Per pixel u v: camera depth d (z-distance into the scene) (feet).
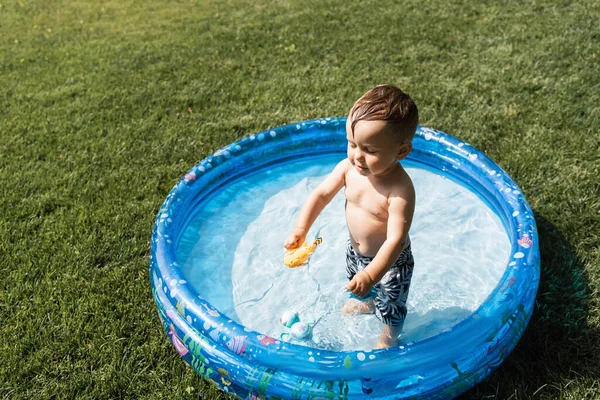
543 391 7.96
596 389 7.92
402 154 7.71
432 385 7.44
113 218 12.11
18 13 28.27
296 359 7.29
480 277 10.07
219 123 15.58
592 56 16.71
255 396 7.66
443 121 14.55
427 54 18.24
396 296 8.61
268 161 12.92
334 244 11.12
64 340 9.36
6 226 12.06
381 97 7.40
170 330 8.62
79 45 22.53
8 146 15.21
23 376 8.80
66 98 17.75
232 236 11.45
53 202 12.78
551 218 11.05
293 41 20.36
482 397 7.97
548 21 19.34
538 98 15.12
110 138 15.23
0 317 9.85
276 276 10.49
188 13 25.38
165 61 19.84
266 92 17.06
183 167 13.82
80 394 8.52
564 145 13.12
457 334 7.43
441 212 11.51
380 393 7.32
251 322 9.55
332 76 17.60
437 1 22.27
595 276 9.68
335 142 13.07
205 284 10.39
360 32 20.45
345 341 9.05
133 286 10.37
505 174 10.66
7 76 19.90
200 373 8.17
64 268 10.86
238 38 21.17
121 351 9.11
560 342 8.61
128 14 26.37
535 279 8.38
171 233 9.78
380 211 8.20
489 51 17.95
